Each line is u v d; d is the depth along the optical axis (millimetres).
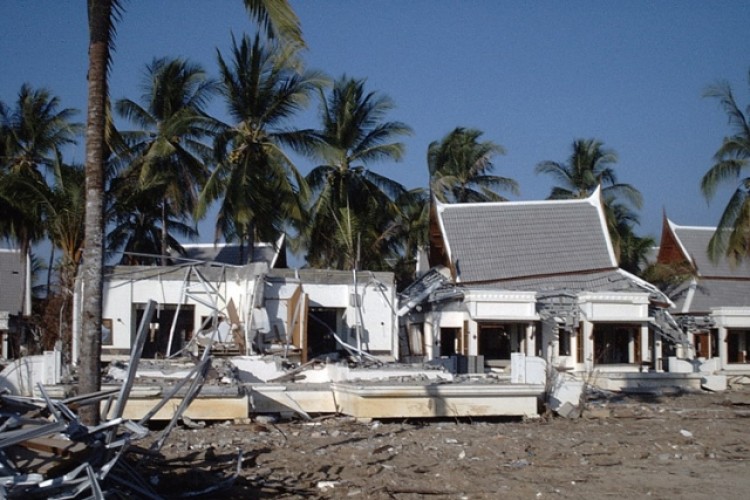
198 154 44156
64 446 9523
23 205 36688
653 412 24016
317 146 39531
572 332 38312
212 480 12734
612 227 51531
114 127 14438
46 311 38031
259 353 26953
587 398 26484
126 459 12219
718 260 44969
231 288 29672
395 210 45406
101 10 12961
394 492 12461
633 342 39438
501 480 13500
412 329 40969
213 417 19688
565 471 14406
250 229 38500
